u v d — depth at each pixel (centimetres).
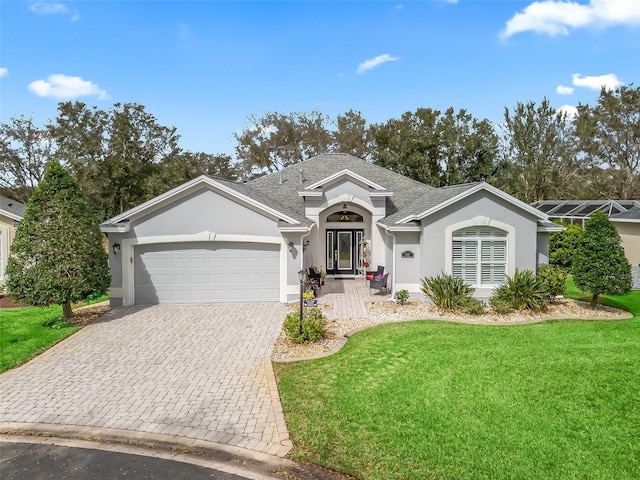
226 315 1655
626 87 5659
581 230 2742
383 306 1758
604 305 1762
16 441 774
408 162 4700
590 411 805
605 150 5788
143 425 817
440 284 1688
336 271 2484
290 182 2648
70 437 784
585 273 1664
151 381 1027
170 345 1300
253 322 1552
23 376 1065
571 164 5703
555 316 1580
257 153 5797
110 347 1284
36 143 4797
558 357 1092
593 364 1036
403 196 2492
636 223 2880
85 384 1013
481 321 1514
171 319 1598
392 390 916
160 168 5097
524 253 1806
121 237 1806
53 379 1045
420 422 778
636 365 1025
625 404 828
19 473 673
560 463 647
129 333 1424
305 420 813
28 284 1469
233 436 771
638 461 650
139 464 696
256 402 905
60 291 1477
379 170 2784
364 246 2423
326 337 1336
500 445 697
